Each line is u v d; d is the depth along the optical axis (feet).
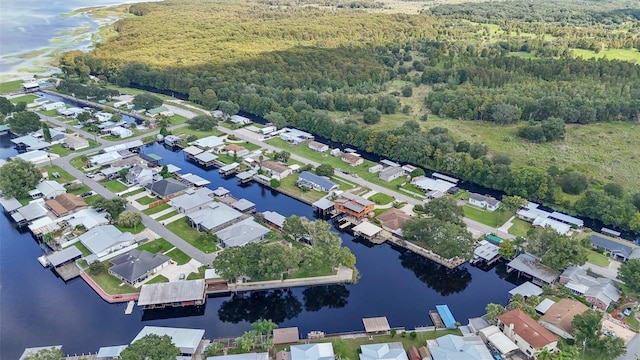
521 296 453.99
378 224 602.85
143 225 590.14
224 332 438.81
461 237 518.78
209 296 480.64
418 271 536.42
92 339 421.18
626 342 405.39
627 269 473.26
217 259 477.36
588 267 515.91
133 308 460.55
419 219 555.69
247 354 385.29
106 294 469.16
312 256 490.49
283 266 476.54
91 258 516.32
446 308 456.04
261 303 489.67
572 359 367.25
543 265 508.12
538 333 393.91
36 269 517.96
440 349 387.14
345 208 623.36
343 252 501.56
